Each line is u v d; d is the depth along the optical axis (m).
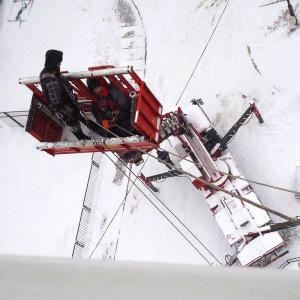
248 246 10.07
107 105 8.40
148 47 15.72
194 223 11.89
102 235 13.37
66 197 14.76
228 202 10.48
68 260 2.01
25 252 14.45
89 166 14.80
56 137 9.39
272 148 11.52
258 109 12.04
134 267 1.90
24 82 8.30
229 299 1.68
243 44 13.08
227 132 11.95
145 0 16.56
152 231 12.45
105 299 1.78
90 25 17.64
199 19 14.60
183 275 1.81
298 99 11.54
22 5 19.88
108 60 16.41
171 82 14.30
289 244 10.39
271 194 11.13
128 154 9.71
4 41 19.56
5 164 16.50
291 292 1.65
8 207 15.66
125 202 13.38
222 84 13.01
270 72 12.20
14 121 16.80
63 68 17.25
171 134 10.16
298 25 12.16
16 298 1.86
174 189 12.55
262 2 13.16
